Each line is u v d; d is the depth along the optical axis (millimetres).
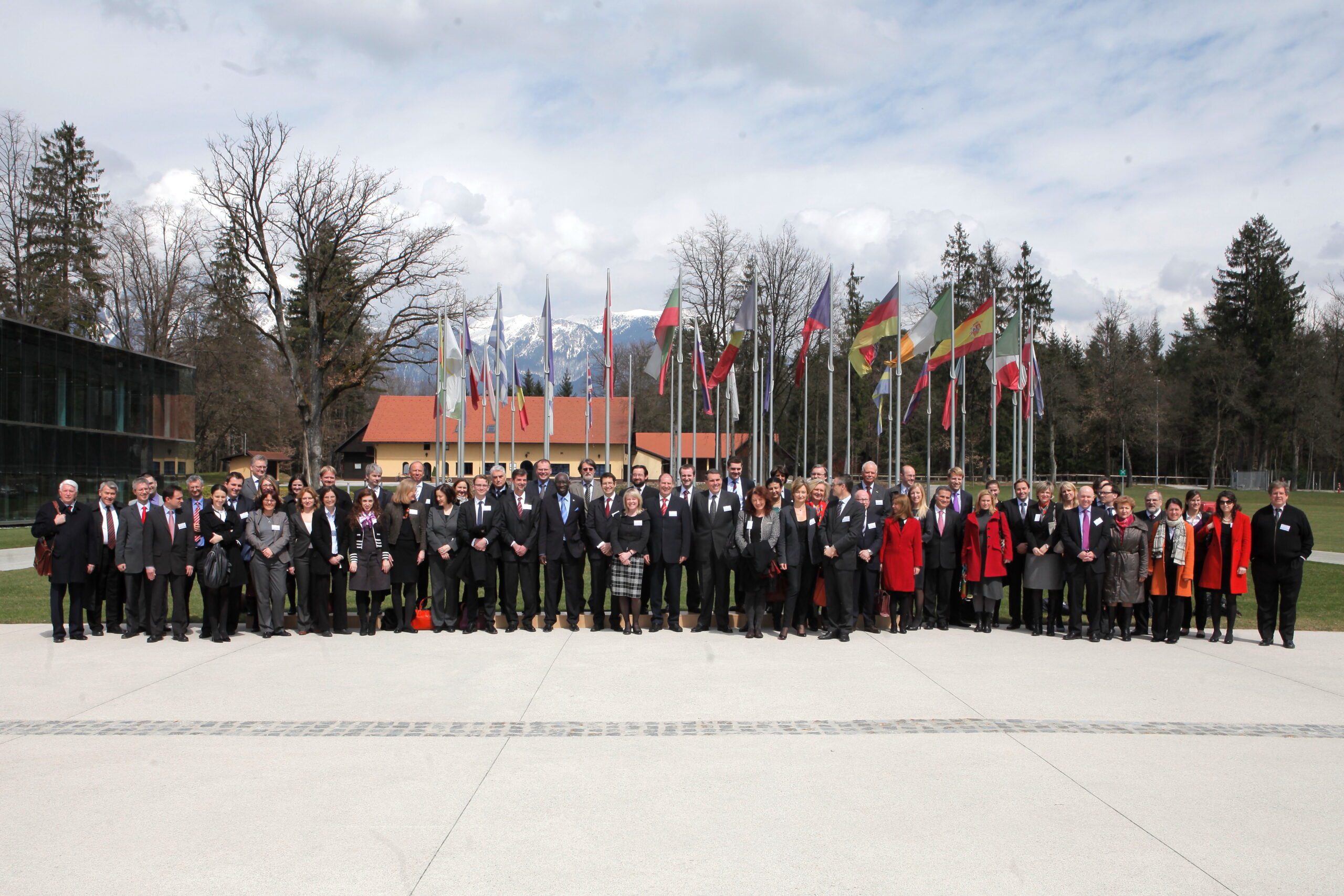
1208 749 6730
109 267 48125
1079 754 6578
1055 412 61312
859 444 60156
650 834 5094
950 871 4637
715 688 8570
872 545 11453
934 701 8094
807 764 6316
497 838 5016
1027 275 61844
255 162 39531
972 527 11938
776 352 48531
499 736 6961
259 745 6695
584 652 10352
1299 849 4945
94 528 11125
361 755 6473
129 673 9109
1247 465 76938
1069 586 11555
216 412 60812
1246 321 69875
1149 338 85438
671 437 29062
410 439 72562
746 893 4387
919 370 58938
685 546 11805
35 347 30969
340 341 42969
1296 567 10984
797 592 11383
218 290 40906
